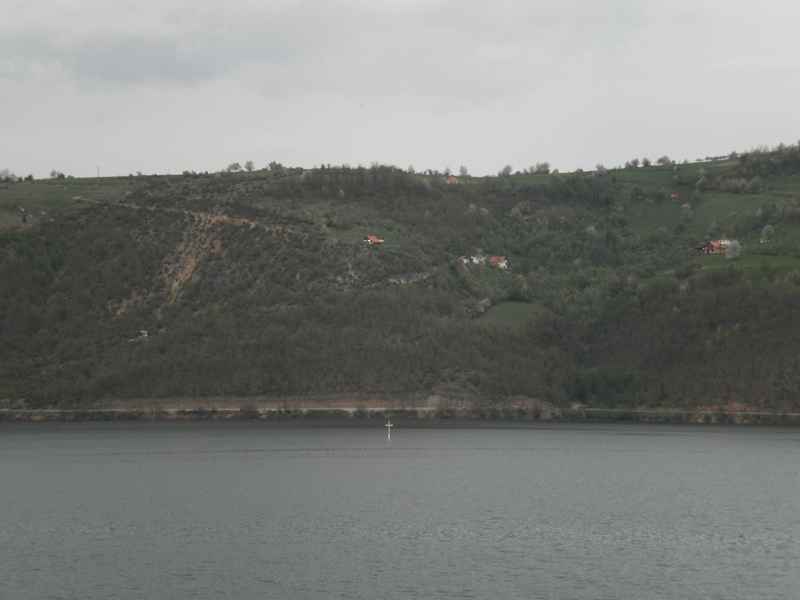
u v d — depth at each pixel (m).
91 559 79.88
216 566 77.88
